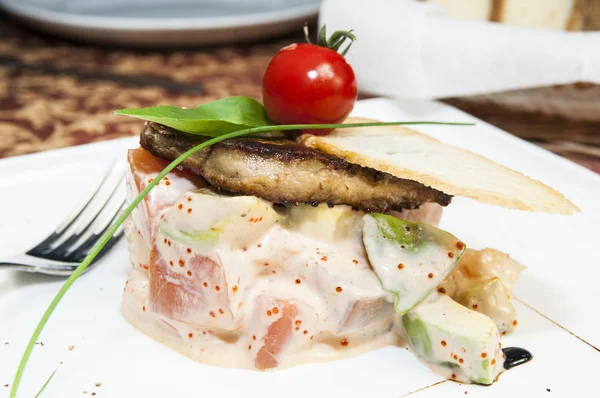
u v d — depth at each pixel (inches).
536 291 12.4
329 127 10.8
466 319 10.9
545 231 13.7
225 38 22.6
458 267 11.8
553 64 16.9
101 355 11.1
